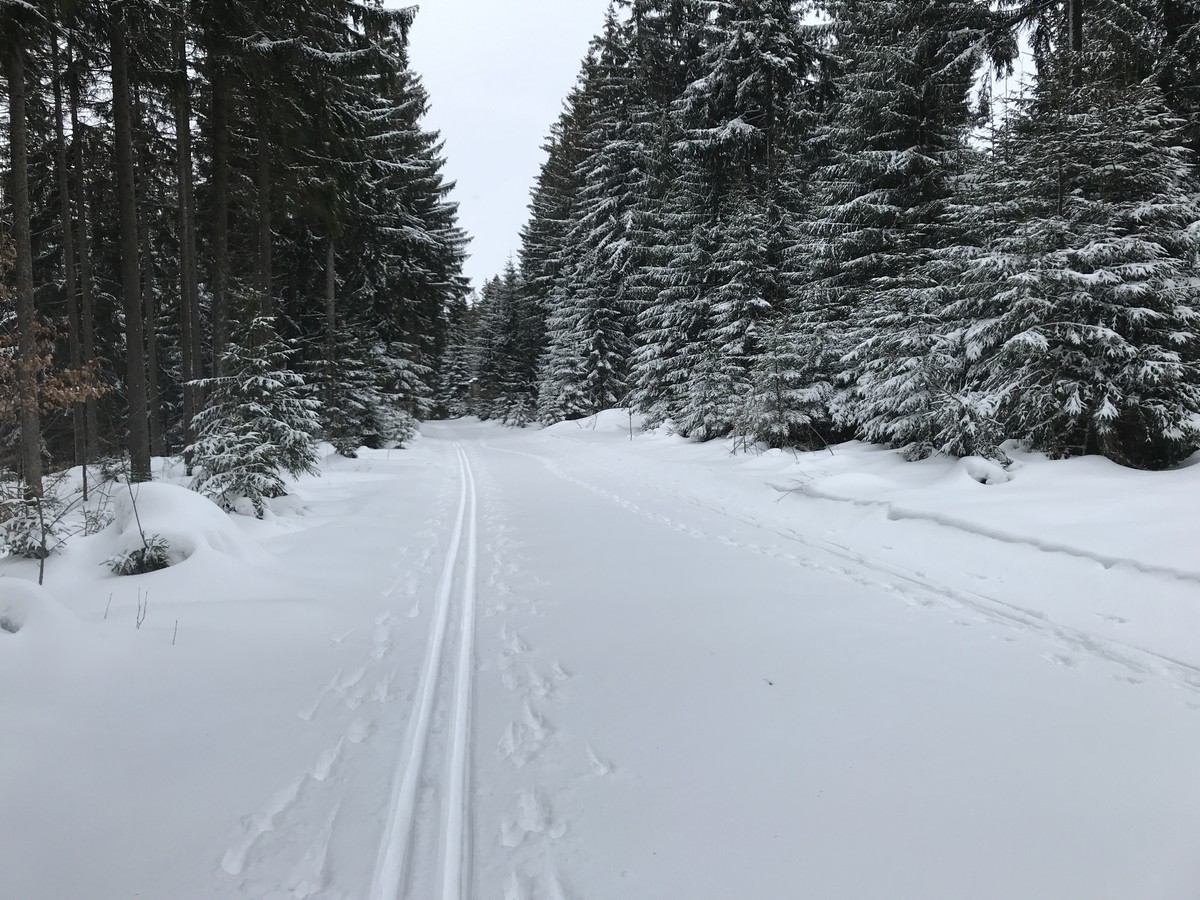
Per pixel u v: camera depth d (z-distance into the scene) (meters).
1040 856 2.49
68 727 3.44
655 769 3.19
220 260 14.27
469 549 8.15
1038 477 8.40
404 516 10.42
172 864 2.55
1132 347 8.33
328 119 14.88
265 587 6.18
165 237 19.98
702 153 18.95
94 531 7.79
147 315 18.73
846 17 17.67
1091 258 8.65
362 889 2.42
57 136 14.83
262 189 14.96
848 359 12.89
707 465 14.35
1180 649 4.33
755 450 14.89
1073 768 3.08
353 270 22.44
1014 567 6.01
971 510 7.41
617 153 27.52
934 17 13.16
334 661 4.64
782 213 18.20
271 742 3.50
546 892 2.38
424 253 24.34
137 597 5.59
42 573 6.18
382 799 3.00
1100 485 7.62
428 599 6.16
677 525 9.24
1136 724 3.47
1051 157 9.33
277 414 11.30
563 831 2.74
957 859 2.49
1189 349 8.66
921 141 13.98
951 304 11.09
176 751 3.37
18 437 13.49
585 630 5.17
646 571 6.84
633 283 25.89
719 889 2.37
